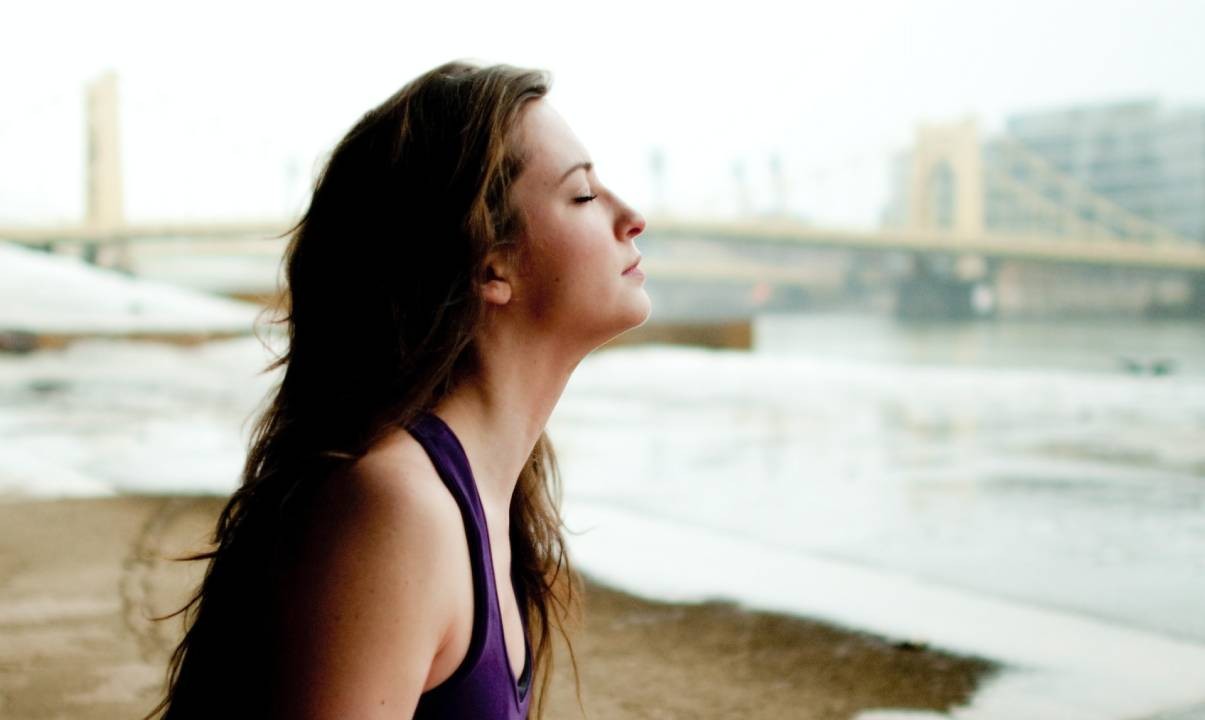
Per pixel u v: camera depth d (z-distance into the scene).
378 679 0.67
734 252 97.62
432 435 0.76
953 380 10.58
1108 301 90.19
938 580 2.97
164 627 2.23
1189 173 115.62
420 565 0.69
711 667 2.08
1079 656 2.17
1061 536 3.55
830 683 2.00
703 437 6.17
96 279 16.77
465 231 0.78
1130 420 7.09
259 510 0.74
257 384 8.88
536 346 0.83
